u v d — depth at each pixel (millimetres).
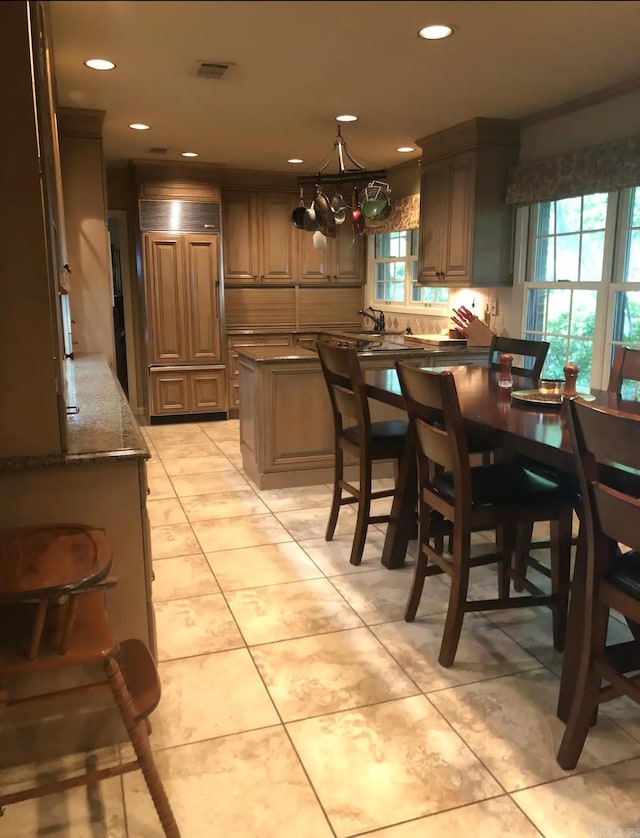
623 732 1952
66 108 3975
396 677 2227
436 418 2311
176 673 2242
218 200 6055
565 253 4215
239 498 4113
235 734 1944
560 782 1758
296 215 5242
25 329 1681
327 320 6988
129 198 6309
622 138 3607
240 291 6633
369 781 1762
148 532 1893
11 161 1589
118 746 1908
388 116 4184
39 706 1830
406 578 2984
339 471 3340
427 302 5914
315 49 2957
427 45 2912
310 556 3229
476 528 2482
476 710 2055
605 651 1747
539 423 2113
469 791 1727
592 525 1660
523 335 4574
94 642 1479
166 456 5125
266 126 4438
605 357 3908
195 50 2955
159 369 6164
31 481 1764
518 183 4320
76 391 2729
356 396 2930
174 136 4742
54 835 1604
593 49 2977
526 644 2434
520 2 2465
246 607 2707
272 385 4172
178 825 1619
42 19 1981
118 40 2828
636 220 3672
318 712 2043
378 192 4984
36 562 1490
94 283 4441
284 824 1625
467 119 4270
